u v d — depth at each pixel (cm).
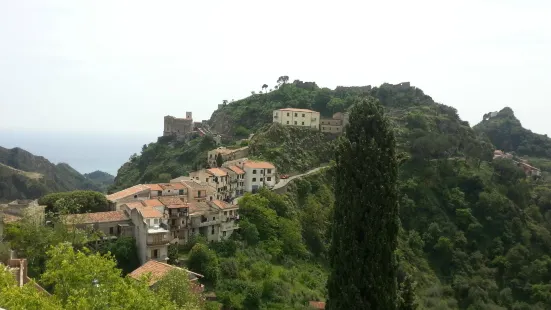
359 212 3406
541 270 11556
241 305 7325
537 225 13688
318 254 10825
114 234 8262
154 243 7450
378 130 3544
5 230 7219
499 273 11756
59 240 7069
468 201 13862
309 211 11700
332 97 19950
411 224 12788
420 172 14425
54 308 3500
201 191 10262
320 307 7688
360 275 3353
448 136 16412
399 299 3566
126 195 9306
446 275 11500
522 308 10562
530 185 16300
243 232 9519
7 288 3653
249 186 12162
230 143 17738
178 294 5450
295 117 16000
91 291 4031
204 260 7788
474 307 10412
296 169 14025
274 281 8150
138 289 4062
